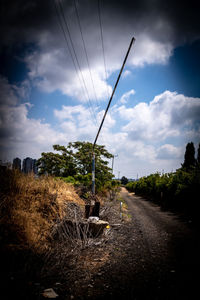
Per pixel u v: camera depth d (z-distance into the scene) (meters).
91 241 5.59
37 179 7.99
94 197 9.25
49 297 2.70
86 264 4.12
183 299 2.78
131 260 4.48
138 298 2.81
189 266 4.07
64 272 3.57
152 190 27.00
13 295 2.63
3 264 3.32
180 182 16.19
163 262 4.34
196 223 9.55
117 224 8.77
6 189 5.76
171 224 9.43
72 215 6.78
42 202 6.18
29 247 4.10
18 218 4.70
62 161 17.08
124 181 146.00
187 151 36.19
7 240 3.99
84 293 2.93
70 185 10.17
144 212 14.30
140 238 6.68
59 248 4.73
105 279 3.45
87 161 18.23
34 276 3.23
